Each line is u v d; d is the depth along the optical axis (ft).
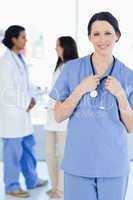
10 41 10.94
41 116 14.84
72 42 10.20
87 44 14.48
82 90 5.80
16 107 10.95
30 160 12.01
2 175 13.30
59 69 10.23
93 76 5.82
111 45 5.74
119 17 14.67
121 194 6.05
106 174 5.92
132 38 14.61
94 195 6.03
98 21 5.64
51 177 11.22
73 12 14.82
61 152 10.71
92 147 5.93
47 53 14.80
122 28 14.60
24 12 14.83
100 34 5.66
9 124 10.95
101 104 5.88
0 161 15.02
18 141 11.16
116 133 5.94
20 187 11.64
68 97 6.06
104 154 5.92
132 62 14.57
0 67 10.73
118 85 5.74
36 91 14.16
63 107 5.93
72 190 6.07
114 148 5.94
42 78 14.66
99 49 5.78
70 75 6.16
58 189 11.24
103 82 5.90
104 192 6.01
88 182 5.98
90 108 5.91
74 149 6.01
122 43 14.56
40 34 14.84
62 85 6.23
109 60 5.96
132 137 14.67
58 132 10.68
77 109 5.98
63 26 14.87
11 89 10.79
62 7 14.84
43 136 14.97
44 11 14.88
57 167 11.10
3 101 10.87
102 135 5.90
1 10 14.79
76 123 5.99
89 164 5.93
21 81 11.00
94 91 5.86
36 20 14.85
